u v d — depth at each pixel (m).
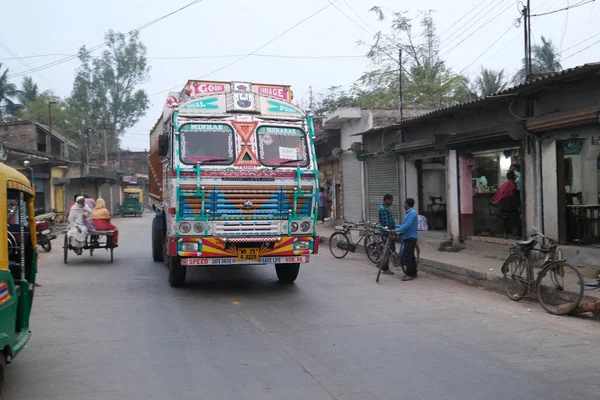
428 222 16.55
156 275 11.79
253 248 9.18
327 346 6.27
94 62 49.56
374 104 26.84
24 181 5.28
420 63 28.62
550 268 8.33
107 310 8.23
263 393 4.79
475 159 13.76
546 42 24.92
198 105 9.41
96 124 49.34
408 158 16.05
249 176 9.10
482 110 12.36
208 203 8.98
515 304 8.65
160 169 12.26
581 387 4.91
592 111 8.77
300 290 9.91
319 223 24.64
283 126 9.69
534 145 10.79
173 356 5.90
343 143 21.34
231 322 7.48
